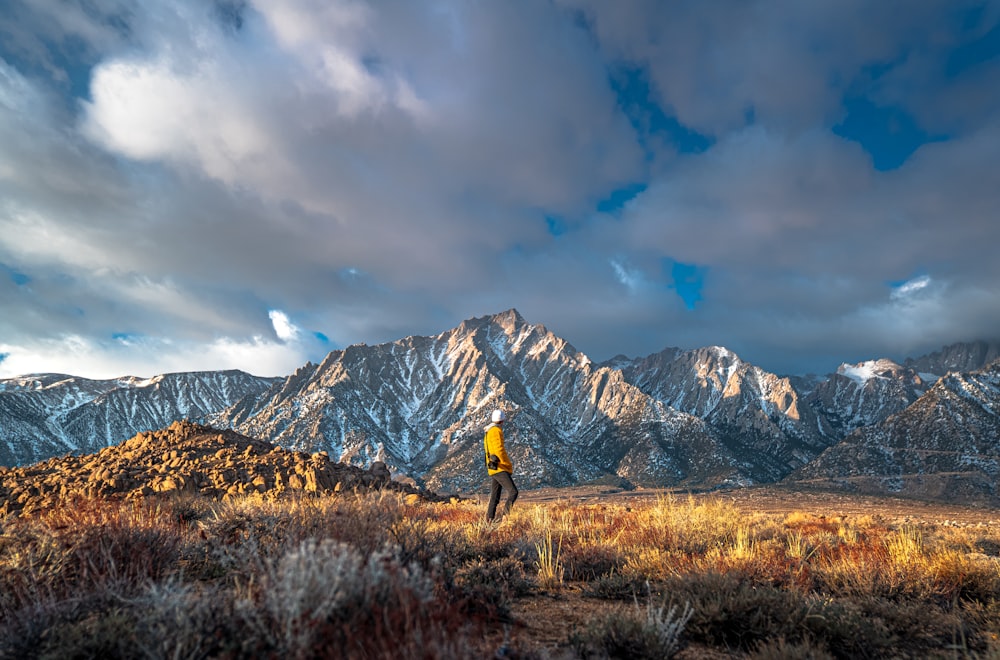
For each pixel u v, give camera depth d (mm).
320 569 3131
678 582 5617
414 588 3223
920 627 5141
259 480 15633
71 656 3137
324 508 6398
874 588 6184
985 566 6867
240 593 3453
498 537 8102
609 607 5305
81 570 4570
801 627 4652
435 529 7402
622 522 10969
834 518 18109
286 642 2828
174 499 10789
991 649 4430
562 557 7051
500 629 4320
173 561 5414
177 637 3000
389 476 19672
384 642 2590
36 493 13547
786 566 6898
